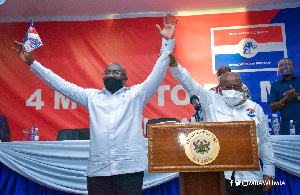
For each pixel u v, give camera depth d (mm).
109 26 5508
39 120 5133
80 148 2396
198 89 1923
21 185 2389
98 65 5363
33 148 2404
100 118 1708
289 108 3820
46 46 5441
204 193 1231
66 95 1894
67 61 5383
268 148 1939
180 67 1874
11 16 5582
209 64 5207
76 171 2375
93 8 5438
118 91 1806
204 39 5312
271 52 5145
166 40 1747
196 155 1192
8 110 5168
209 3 5309
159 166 1197
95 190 1635
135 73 5293
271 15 5277
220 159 1192
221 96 1933
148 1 5277
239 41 5238
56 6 5367
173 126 1221
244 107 1912
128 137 1679
